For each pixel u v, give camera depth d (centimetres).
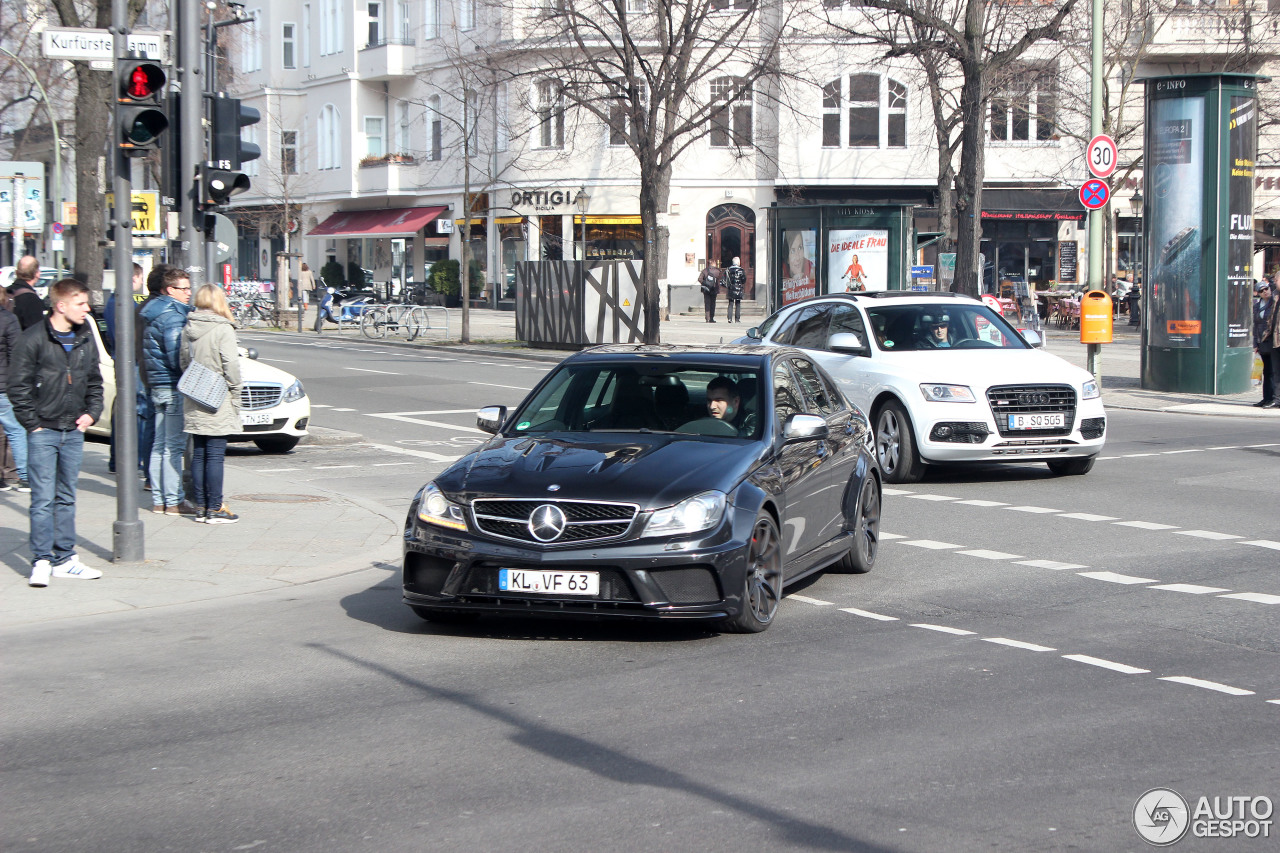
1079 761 529
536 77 3659
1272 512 1186
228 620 804
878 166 4881
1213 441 1711
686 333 3741
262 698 630
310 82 6006
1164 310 2277
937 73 3456
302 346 3600
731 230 4994
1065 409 1345
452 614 772
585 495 704
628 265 3186
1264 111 3775
